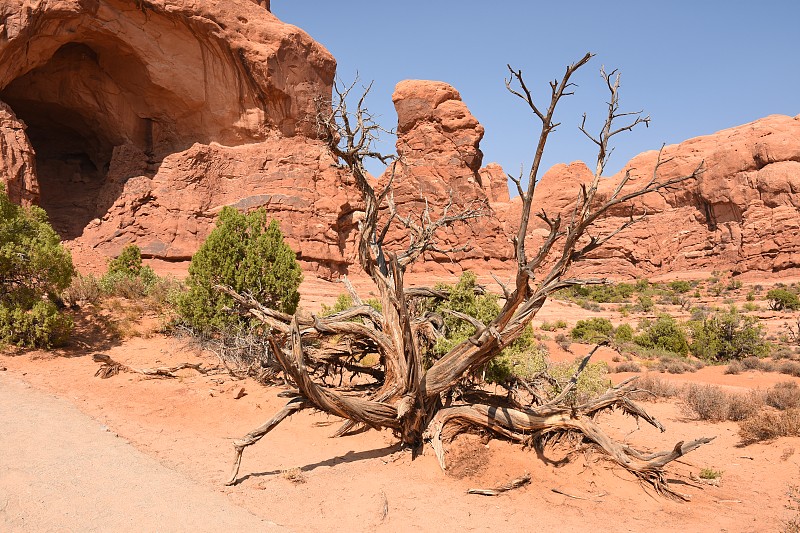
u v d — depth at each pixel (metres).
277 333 8.80
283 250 14.80
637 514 6.48
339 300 19.05
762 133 79.25
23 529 4.77
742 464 8.98
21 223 14.52
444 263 56.97
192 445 8.08
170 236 39.22
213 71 42.62
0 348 12.60
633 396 14.67
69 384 10.88
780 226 71.31
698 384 16.61
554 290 7.03
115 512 5.30
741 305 54.28
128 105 42.31
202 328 14.47
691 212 84.12
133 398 10.35
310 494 6.43
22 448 6.70
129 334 15.02
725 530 6.08
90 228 38.66
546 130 6.57
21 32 33.41
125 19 38.53
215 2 41.44
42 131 45.59
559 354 24.44
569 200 91.50
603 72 6.70
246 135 44.91
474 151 61.94
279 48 44.56
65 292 16.27
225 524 5.29
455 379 7.87
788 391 13.73
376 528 5.62
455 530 5.71
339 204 45.66
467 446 7.82
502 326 7.35
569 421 7.74
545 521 6.10
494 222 59.16
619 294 66.31
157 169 42.69
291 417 9.87
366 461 7.75
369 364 13.88
